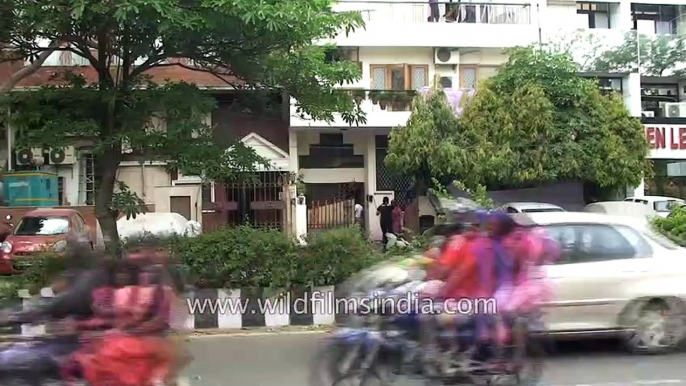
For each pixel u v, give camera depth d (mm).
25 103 10820
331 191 26469
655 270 8367
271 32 10016
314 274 10953
